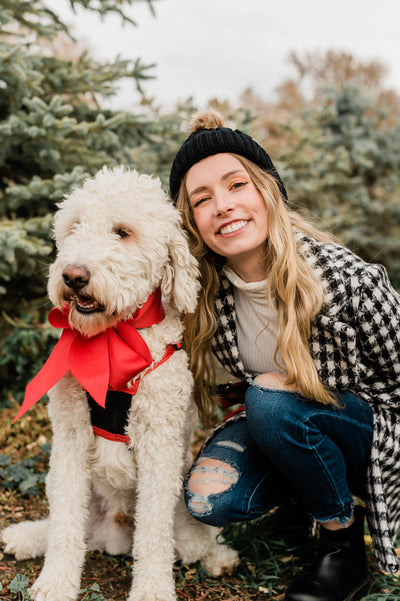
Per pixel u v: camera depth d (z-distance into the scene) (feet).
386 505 6.10
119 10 11.42
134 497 6.56
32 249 10.32
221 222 5.99
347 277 5.98
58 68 12.05
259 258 6.42
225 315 6.66
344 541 6.20
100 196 5.72
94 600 5.74
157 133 13.23
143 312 5.87
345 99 22.91
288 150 20.33
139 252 5.72
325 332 6.01
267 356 6.68
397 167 22.62
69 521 5.74
